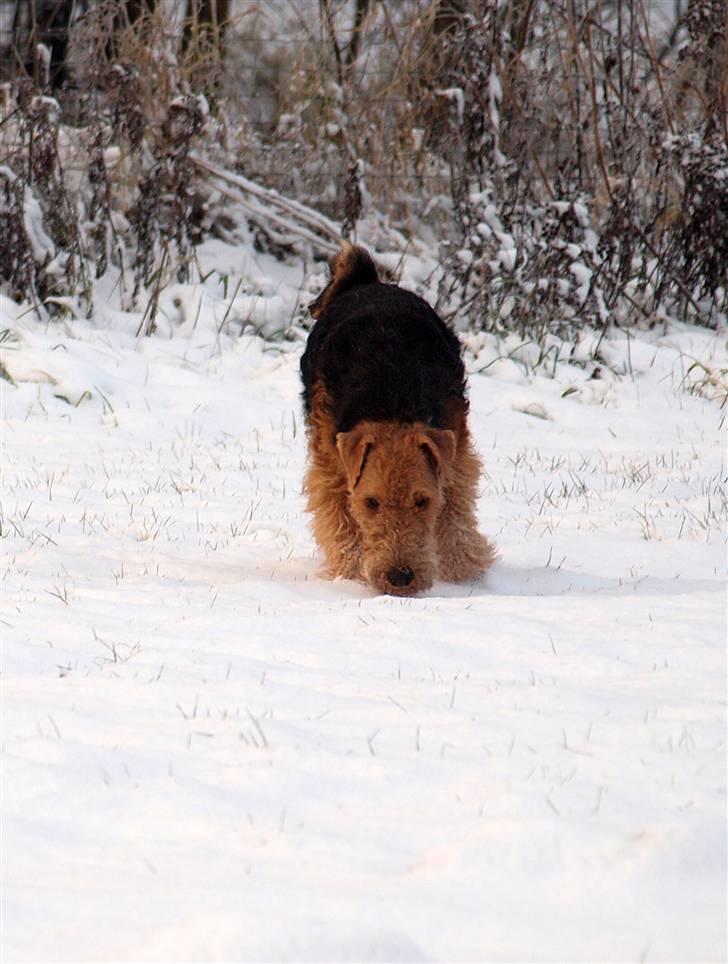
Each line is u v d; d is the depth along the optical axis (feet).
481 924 19.60
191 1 111.86
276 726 28.60
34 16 111.96
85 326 98.37
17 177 98.78
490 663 34.19
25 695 31.63
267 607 41.65
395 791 24.99
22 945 19.17
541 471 72.38
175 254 106.22
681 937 19.36
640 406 91.71
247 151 113.70
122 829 23.72
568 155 109.81
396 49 111.65
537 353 99.66
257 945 18.12
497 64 106.42
